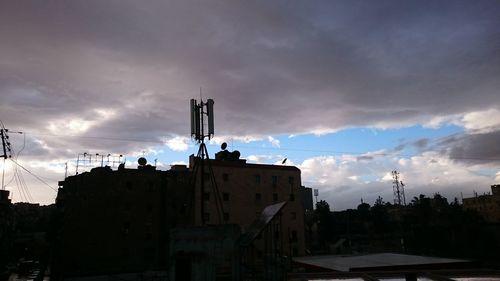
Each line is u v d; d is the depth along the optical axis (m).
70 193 55.94
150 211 56.53
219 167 63.16
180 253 16.72
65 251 51.81
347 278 22.62
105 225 53.88
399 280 21.58
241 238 16.95
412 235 76.88
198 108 21.89
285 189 67.19
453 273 22.28
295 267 38.53
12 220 79.31
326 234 101.50
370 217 119.12
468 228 69.12
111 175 55.94
